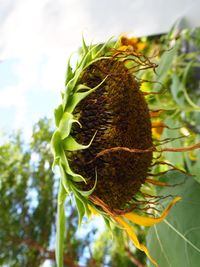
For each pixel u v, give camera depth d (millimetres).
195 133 297
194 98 445
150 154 196
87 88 174
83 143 178
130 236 180
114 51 191
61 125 174
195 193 194
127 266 532
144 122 193
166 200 198
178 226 194
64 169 175
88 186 178
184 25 365
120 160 181
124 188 185
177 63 380
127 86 187
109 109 181
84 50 183
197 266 187
